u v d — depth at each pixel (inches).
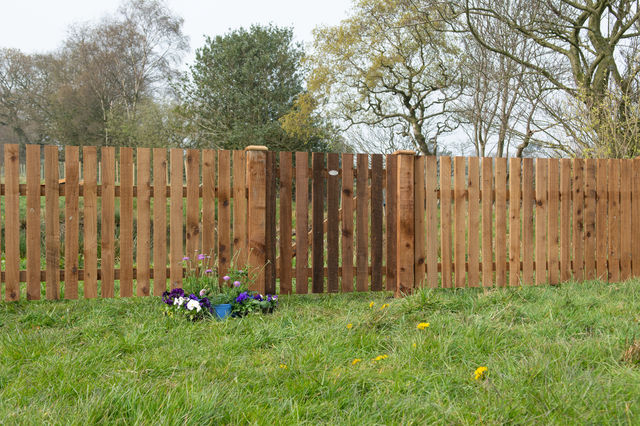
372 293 219.6
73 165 182.5
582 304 169.9
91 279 184.4
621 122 340.5
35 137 1444.4
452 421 81.6
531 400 86.4
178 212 190.4
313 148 939.3
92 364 111.2
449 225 219.3
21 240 347.9
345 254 209.6
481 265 225.3
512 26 474.0
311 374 102.7
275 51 977.5
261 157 196.7
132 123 1040.2
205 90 954.7
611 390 90.9
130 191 186.7
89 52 1334.9
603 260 236.1
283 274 202.7
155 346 131.3
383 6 723.4
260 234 196.7
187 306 162.2
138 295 188.1
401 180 211.2
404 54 772.6
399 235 211.9
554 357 108.3
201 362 114.9
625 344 117.7
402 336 132.0
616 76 426.9
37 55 1478.8
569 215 232.8
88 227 183.8
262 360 118.6
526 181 227.3
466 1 470.6
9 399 88.3
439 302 167.0
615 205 237.8
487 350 118.8
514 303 175.5
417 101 798.5
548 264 229.0
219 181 194.1
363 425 81.1
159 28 1357.0
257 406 86.4
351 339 129.6
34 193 179.6
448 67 748.6
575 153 382.3
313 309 184.1
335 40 789.2
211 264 194.1
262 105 947.3
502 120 531.8
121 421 80.4
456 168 218.7
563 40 487.8
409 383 98.7
